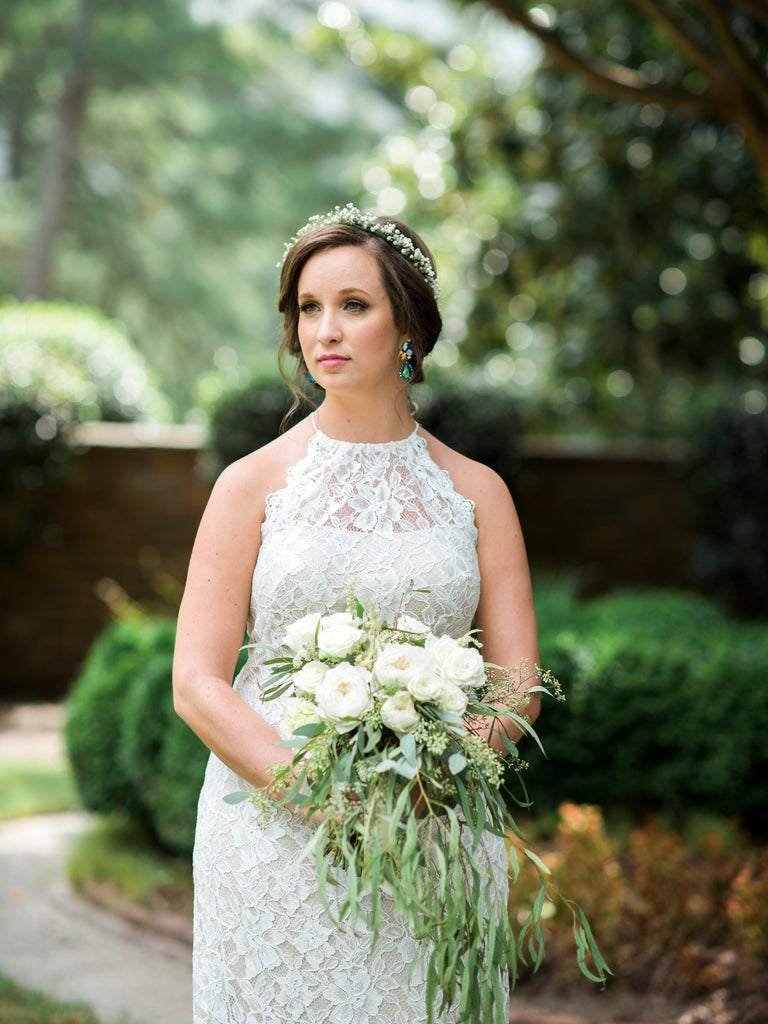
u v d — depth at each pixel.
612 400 11.98
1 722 8.42
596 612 6.49
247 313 23.95
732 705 5.03
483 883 2.11
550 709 5.16
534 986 3.75
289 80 23.50
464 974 1.86
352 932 2.07
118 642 5.74
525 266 9.68
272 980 2.09
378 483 2.22
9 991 3.74
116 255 22.81
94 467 9.48
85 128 21.92
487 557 2.31
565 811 4.50
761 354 10.55
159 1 20.91
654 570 10.08
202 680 2.10
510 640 2.27
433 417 9.22
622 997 3.64
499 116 9.12
